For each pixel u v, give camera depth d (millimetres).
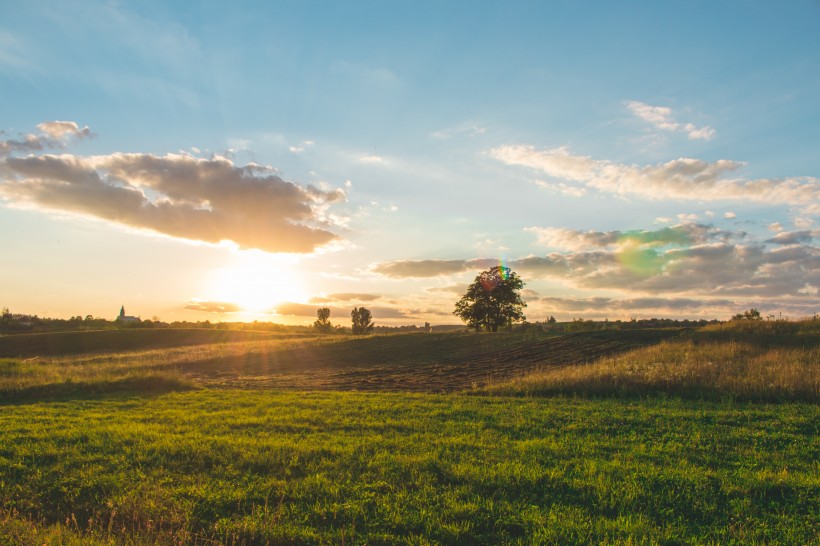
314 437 13758
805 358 29469
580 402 20609
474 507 8461
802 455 11992
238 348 60906
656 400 20578
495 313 85062
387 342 63906
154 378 27250
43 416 17594
